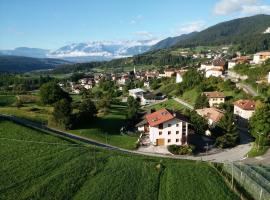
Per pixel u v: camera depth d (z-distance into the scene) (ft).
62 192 181.27
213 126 356.79
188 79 615.98
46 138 274.16
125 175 207.10
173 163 240.73
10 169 206.69
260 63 627.46
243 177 196.24
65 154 238.68
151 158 259.19
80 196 178.40
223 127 320.29
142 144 307.58
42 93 442.50
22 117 366.84
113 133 344.08
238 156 280.92
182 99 564.30
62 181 194.29
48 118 369.91
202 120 346.13
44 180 194.29
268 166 241.14
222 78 566.36
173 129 304.91
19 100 447.42
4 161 218.79
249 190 186.29
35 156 230.68
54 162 222.07
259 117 307.58
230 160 269.23
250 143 322.34
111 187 189.37
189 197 179.52
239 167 222.07
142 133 341.62
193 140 322.14
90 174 207.21
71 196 178.19
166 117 310.45
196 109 447.01
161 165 228.63
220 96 466.29
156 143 306.76
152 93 643.04
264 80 512.63
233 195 183.62
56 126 338.54
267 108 310.24
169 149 287.48
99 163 227.20
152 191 185.88
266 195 171.01
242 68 615.98
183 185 194.70
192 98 544.21
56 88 447.42
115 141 315.17
